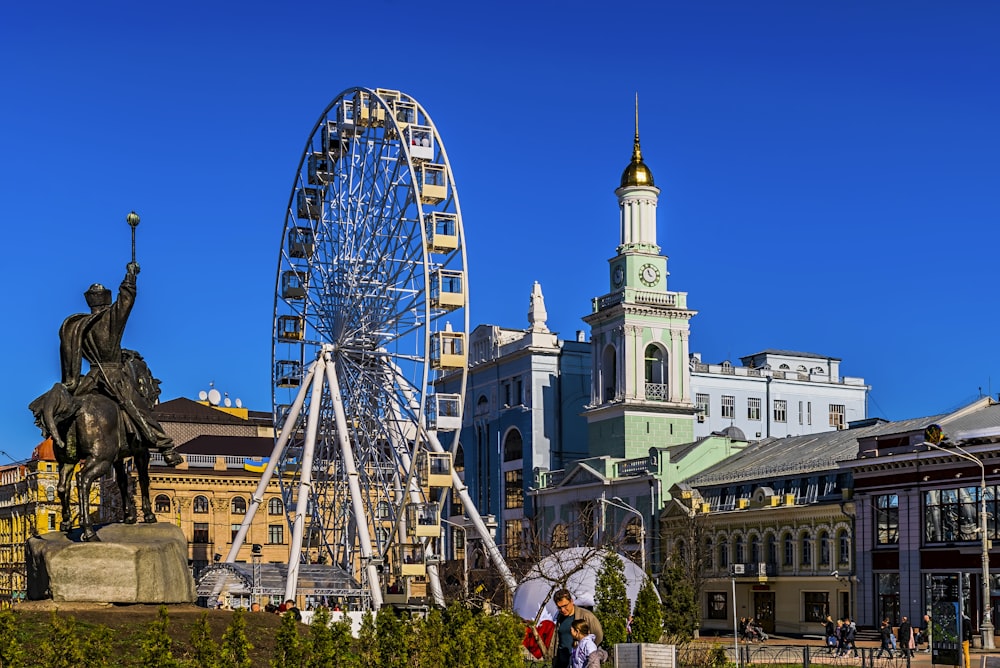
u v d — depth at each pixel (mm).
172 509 135500
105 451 33312
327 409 75250
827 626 80188
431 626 29750
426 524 71000
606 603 51281
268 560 138000
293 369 76938
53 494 141750
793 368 155875
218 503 137250
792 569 98562
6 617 24297
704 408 140625
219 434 162125
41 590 32656
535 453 133250
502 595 92688
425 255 67562
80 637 27609
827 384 149625
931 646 54594
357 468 71375
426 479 71062
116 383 34031
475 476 144500
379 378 71750
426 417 70562
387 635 29078
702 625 107250
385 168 72375
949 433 87688
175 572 33875
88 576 32281
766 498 102000
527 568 84688
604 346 128375
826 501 95688
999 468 81875
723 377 144250
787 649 68750
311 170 77000
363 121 72250
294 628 28281
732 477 108312
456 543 141000
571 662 25125
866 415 151375
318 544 76312
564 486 125125
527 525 130125
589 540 104062
